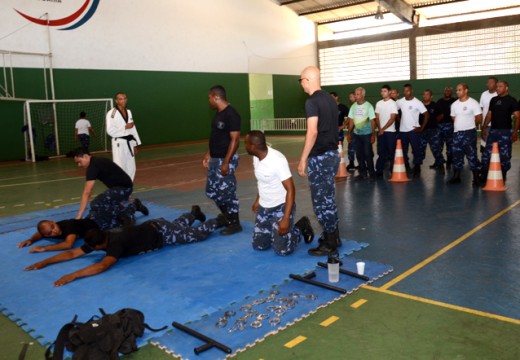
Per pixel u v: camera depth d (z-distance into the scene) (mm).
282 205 4965
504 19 21312
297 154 15156
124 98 8062
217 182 5719
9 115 16672
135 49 20047
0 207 8250
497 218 6031
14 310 3861
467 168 10477
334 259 4164
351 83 26969
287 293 3953
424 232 5598
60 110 17969
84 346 2971
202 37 22484
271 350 3078
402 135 9844
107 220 6180
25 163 15844
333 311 3592
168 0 21031
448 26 23000
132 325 3230
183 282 4301
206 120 23141
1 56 16266
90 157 5891
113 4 19172
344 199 7688
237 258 4906
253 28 24672
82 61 18422
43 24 17172
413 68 24453
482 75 22375
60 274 4668
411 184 8727
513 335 3119
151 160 15164
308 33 27562
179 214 7059
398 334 3201
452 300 3699
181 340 3258
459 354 2920
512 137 8406
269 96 26562
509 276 4141
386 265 4504
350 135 9969
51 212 7570
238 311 3654
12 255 5336
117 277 4500
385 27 25344
